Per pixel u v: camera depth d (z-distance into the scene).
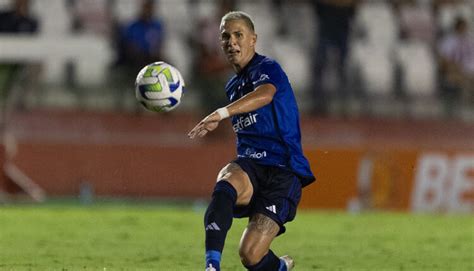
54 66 90.38
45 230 44.72
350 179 66.00
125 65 91.38
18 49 89.56
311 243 40.97
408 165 66.56
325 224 52.31
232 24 22.83
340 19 95.62
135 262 31.56
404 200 66.44
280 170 22.80
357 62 95.25
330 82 94.38
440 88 96.25
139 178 74.12
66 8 92.25
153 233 44.03
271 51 94.88
